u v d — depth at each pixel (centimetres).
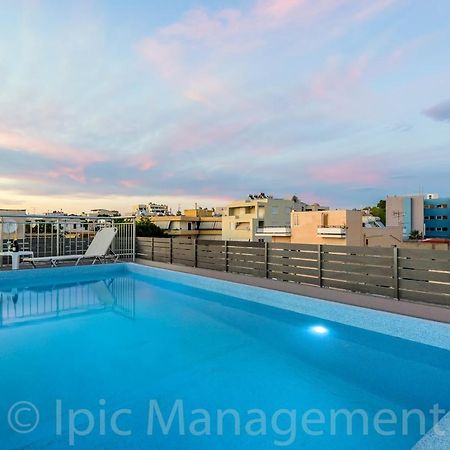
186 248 855
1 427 248
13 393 298
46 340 426
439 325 378
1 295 649
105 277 841
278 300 550
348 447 230
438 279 429
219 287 660
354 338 447
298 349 407
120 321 506
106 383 319
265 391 308
